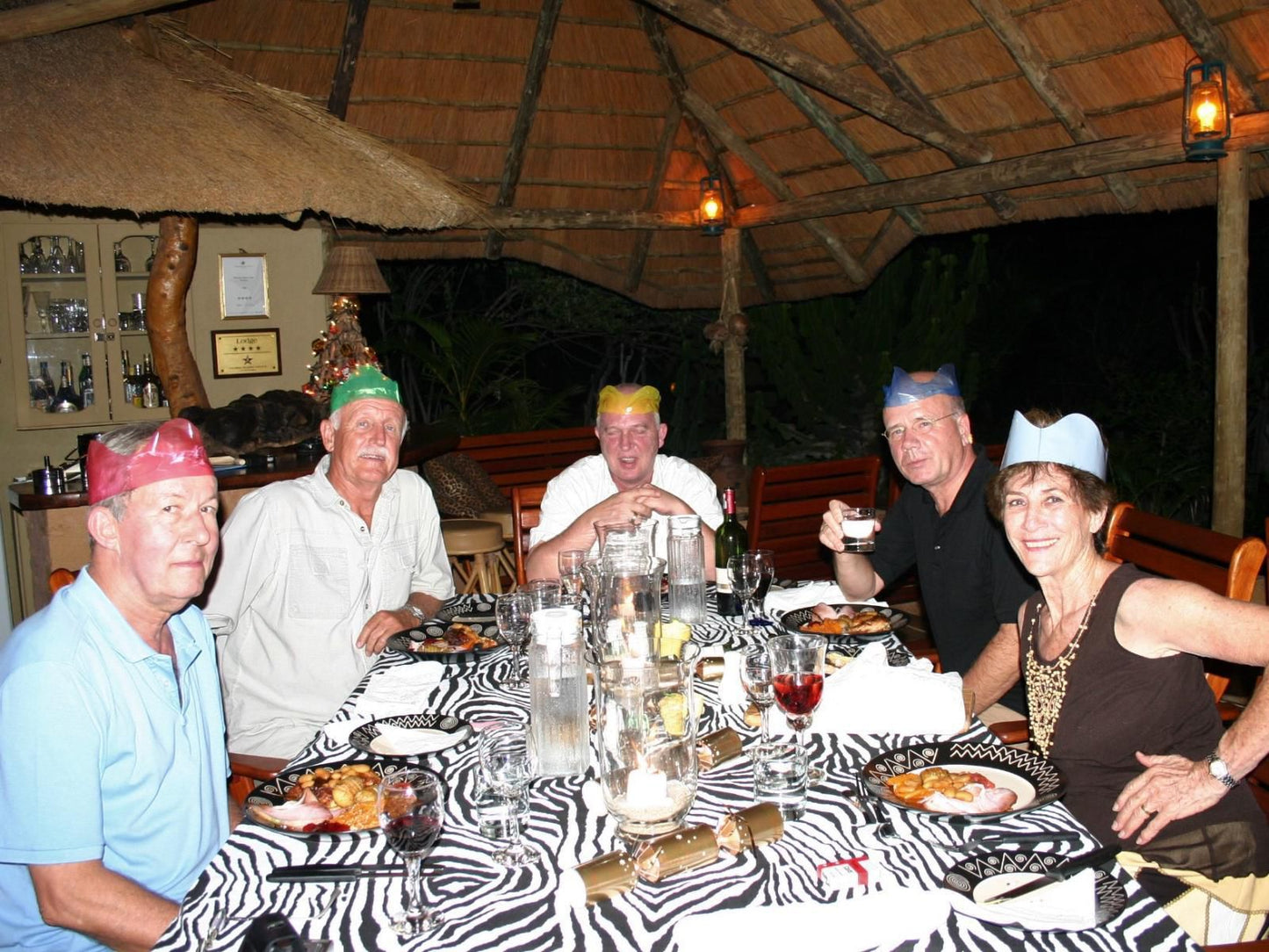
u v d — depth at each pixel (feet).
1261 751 5.73
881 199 18.49
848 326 26.40
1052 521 6.52
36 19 13.01
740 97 19.44
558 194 21.44
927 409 8.91
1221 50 12.93
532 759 6.00
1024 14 14.35
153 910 5.38
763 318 27.86
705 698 7.06
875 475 14.99
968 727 6.44
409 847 4.58
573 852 5.01
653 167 21.67
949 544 9.12
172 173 14.61
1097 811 6.47
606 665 5.08
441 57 18.57
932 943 4.10
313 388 18.29
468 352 29.12
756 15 17.06
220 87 16.58
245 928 4.39
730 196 22.27
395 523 9.99
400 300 34.76
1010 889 4.45
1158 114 14.55
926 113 16.75
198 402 18.95
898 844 4.96
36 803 5.30
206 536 5.99
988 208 18.16
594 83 19.92
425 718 6.72
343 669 9.38
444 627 8.84
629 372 38.32
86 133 14.44
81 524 14.93
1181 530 8.07
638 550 7.41
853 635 8.11
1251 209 28.96
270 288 21.62
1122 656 6.34
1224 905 6.06
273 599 9.33
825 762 5.98
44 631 5.60
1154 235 31.37
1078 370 33.04
